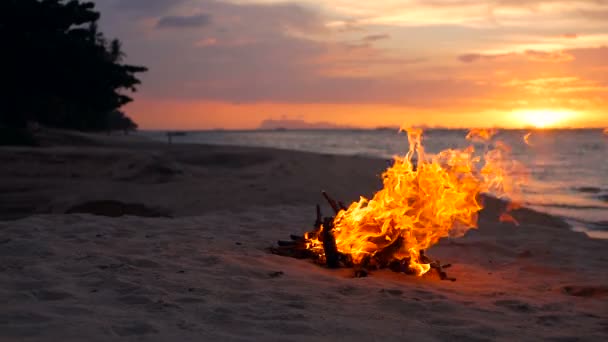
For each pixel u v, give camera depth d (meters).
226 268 6.06
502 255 8.05
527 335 4.48
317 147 75.94
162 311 4.56
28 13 28.22
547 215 13.06
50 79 29.22
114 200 12.06
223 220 9.68
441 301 5.30
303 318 4.56
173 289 5.21
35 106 37.06
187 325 4.23
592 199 17.50
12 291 4.91
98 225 8.33
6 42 27.89
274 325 4.36
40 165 19.22
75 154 21.14
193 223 9.16
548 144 85.31
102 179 17.64
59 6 29.72
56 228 8.02
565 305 5.45
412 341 4.21
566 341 4.38
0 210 12.19
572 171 30.62
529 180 24.44
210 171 20.61
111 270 5.71
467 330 4.50
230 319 4.45
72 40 30.33
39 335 3.89
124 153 21.80
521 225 10.50
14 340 3.79
